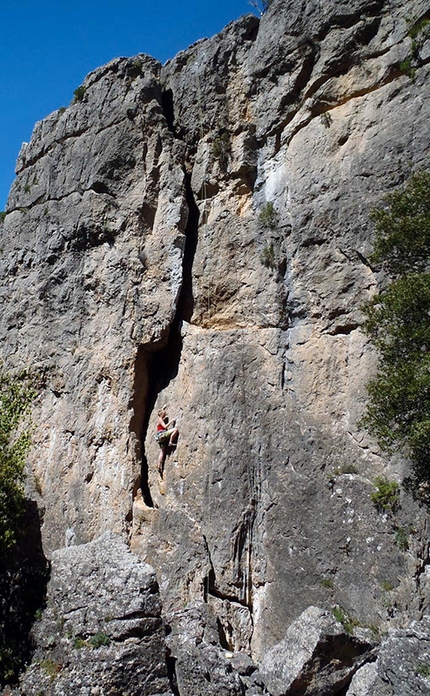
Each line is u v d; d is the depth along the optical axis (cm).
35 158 2506
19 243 2423
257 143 2006
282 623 1552
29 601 1403
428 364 1187
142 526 1852
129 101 2198
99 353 2075
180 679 1261
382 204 1641
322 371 1702
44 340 2228
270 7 2030
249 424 1764
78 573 1408
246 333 1859
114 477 1945
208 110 2094
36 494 2092
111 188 2177
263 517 1675
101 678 1220
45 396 2203
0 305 2430
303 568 1559
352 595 1463
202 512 1753
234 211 1991
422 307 1242
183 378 1942
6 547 1421
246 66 2048
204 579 1669
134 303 2033
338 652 1272
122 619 1291
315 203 1789
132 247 2075
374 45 1767
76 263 2216
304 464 1645
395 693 1134
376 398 1312
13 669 1305
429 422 1166
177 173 2083
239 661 1372
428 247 1295
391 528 1457
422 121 1617
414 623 1207
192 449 1839
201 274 1986
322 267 1752
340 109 1820
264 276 1864
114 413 1998
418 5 1692
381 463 1535
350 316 1683
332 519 1552
